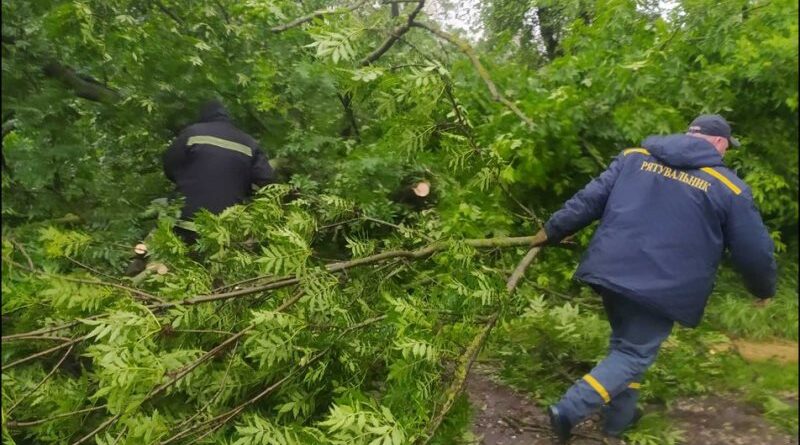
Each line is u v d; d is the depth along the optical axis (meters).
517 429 3.00
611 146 4.52
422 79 2.94
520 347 3.60
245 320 2.62
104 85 3.73
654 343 2.79
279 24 4.32
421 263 3.36
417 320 2.51
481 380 3.52
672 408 3.21
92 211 3.29
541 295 3.99
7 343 2.53
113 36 3.53
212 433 2.44
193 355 2.46
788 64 4.43
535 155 4.29
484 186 3.52
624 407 2.86
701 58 4.48
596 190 2.94
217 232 2.86
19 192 3.17
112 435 2.45
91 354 2.21
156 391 2.28
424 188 3.92
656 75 4.30
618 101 4.36
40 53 3.30
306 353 2.54
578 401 2.70
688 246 2.70
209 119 3.75
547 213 4.41
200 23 4.05
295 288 2.79
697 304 2.71
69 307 2.34
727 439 2.89
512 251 3.79
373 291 3.05
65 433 2.47
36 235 2.64
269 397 2.71
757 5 4.57
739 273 2.83
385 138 3.66
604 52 4.52
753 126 4.95
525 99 4.37
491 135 4.29
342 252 3.53
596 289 2.87
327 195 3.59
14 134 3.19
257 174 3.70
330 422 2.12
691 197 2.72
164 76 3.72
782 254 5.38
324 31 3.11
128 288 2.53
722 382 3.43
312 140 4.05
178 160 3.60
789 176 5.11
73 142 3.25
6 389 2.41
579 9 4.61
